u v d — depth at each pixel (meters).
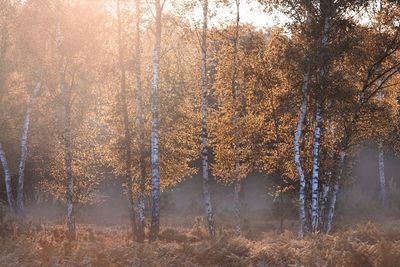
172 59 26.09
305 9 24.05
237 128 26.67
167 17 23.44
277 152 26.34
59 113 26.03
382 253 13.48
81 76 23.53
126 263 14.11
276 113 26.16
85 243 16.39
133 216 24.92
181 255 15.02
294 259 14.02
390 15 24.89
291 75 24.48
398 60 26.05
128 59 24.16
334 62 24.72
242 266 14.25
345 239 14.85
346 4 23.36
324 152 25.88
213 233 24.38
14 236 18.45
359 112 24.84
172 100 25.77
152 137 22.73
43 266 13.91
